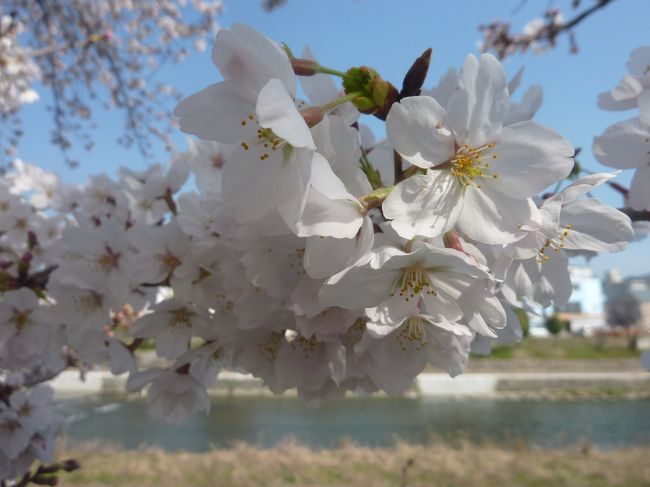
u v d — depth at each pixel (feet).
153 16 2.63
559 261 0.38
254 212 0.30
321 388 0.47
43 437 0.71
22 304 0.60
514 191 0.29
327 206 0.29
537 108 0.40
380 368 0.41
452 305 0.32
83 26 2.17
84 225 0.63
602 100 0.44
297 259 0.37
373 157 0.45
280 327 0.43
